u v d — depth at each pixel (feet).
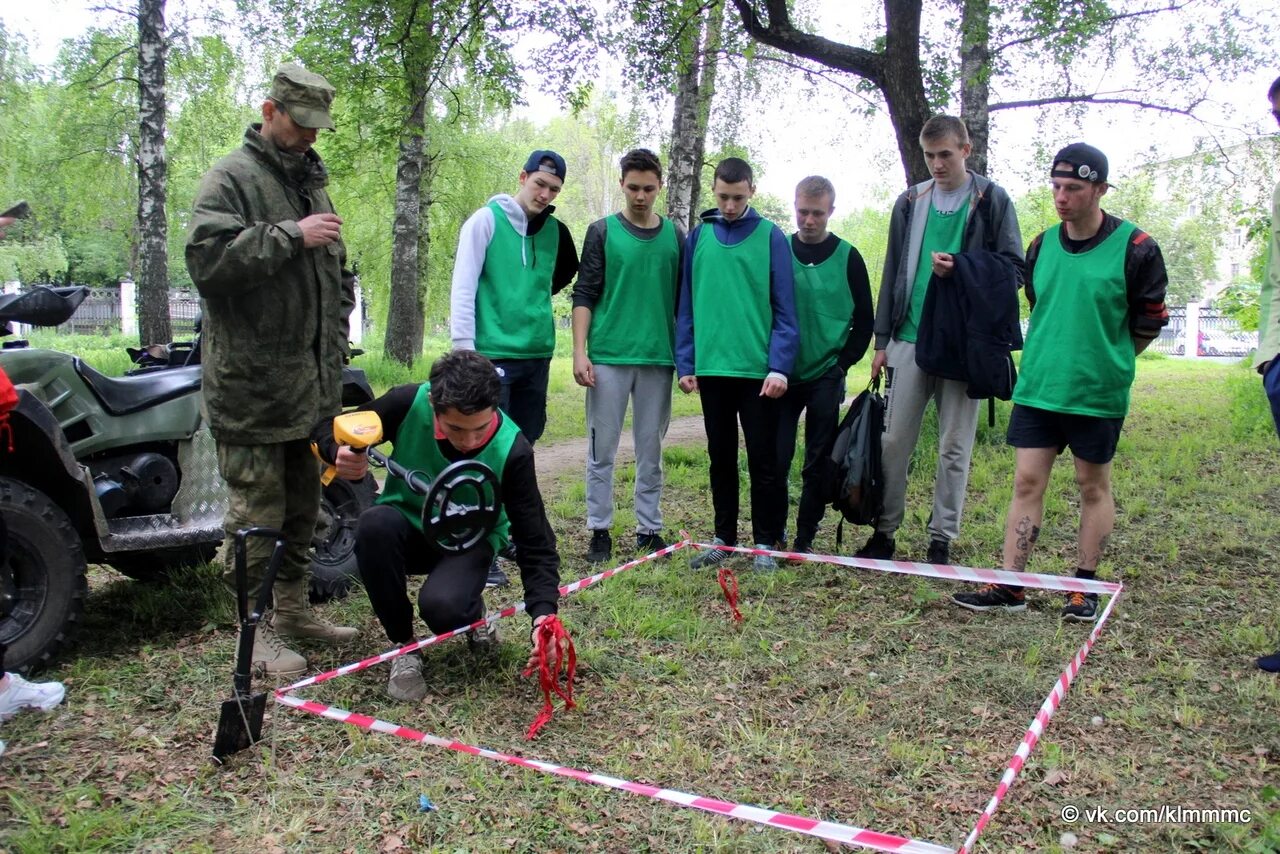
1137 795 9.39
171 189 79.41
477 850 8.42
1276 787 9.45
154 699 11.32
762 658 12.78
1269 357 12.36
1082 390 13.91
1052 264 14.16
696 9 33.42
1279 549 17.84
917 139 27.58
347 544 15.44
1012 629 13.89
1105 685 11.91
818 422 16.97
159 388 14.07
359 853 8.39
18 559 11.76
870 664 12.66
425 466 11.46
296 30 38.01
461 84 59.93
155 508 14.29
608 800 9.25
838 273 16.60
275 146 11.57
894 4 27.37
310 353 11.80
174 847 8.40
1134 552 17.81
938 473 16.89
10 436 10.73
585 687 11.80
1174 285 135.23
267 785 9.37
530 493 11.20
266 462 11.75
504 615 12.26
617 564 16.80
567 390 50.26
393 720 10.82
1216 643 13.21
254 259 10.63
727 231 16.25
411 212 51.60
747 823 8.93
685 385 16.72
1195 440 29.78
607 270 16.65
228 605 14.02
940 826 8.89
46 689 10.99
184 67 51.03
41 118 66.54
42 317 12.26
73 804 8.98
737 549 15.98
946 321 15.44
